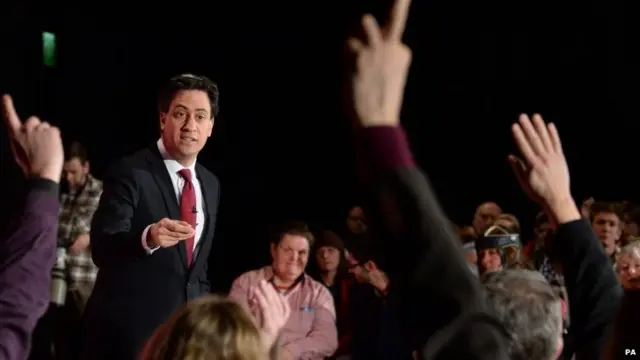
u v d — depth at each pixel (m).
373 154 1.24
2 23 8.88
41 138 1.85
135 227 3.63
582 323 1.85
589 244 1.82
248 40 10.66
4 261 1.82
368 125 1.24
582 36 9.79
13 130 1.85
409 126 10.50
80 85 9.87
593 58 9.75
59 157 1.86
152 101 10.32
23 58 9.11
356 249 5.93
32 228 1.83
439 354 1.29
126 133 10.19
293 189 10.75
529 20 10.03
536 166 1.81
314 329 5.37
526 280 1.86
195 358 1.67
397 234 1.25
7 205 8.02
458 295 1.26
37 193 1.84
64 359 6.67
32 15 9.19
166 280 3.58
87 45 9.91
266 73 10.70
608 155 9.70
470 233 6.94
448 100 10.38
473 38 10.27
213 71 10.62
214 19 10.56
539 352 1.80
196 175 3.84
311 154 10.66
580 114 9.84
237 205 10.68
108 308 3.53
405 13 1.24
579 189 9.84
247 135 10.75
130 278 3.54
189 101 3.74
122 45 10.19
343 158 10.48
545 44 9.98
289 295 5.43
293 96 10.69
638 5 9.48
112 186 3.65
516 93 10.12
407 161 1.25
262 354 1.72
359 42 1.25
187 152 3.72
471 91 10.30
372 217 1.25
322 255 6.59
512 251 5.18
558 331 1.82
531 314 1.80
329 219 10.62
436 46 10.39
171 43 10.45
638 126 9.54
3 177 8.05
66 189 6.91
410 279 1.26
